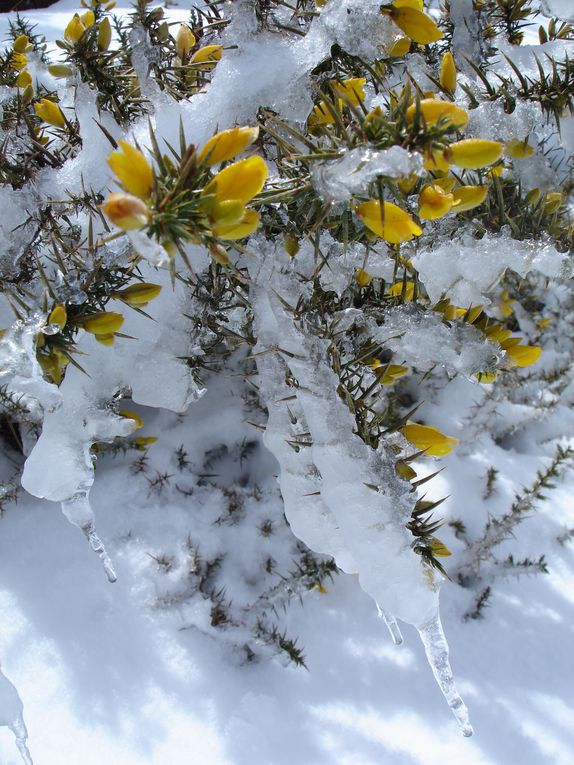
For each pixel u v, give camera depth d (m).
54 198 0.25
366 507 0.21
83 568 0.36
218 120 0.22
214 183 0.15
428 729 0.33
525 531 0.41
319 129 0.21
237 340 0.27
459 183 0.25
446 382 0.46
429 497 0.41
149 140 0.22
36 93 0.31
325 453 0.22
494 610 0.38
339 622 0.36
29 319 0.20
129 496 0.40
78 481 0.25
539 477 0.37
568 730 0.33
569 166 0.44
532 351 0.24
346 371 0.24
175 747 0.31
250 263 0.22
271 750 0.32
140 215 0.13
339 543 0.25
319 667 0.35
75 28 0.23
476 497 0.42
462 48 0.26
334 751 0.32
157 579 0.36
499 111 0.22
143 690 0.33
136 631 0.34
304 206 0.20
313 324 0.22
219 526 0.40
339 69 0.24
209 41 0.26
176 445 0.42
